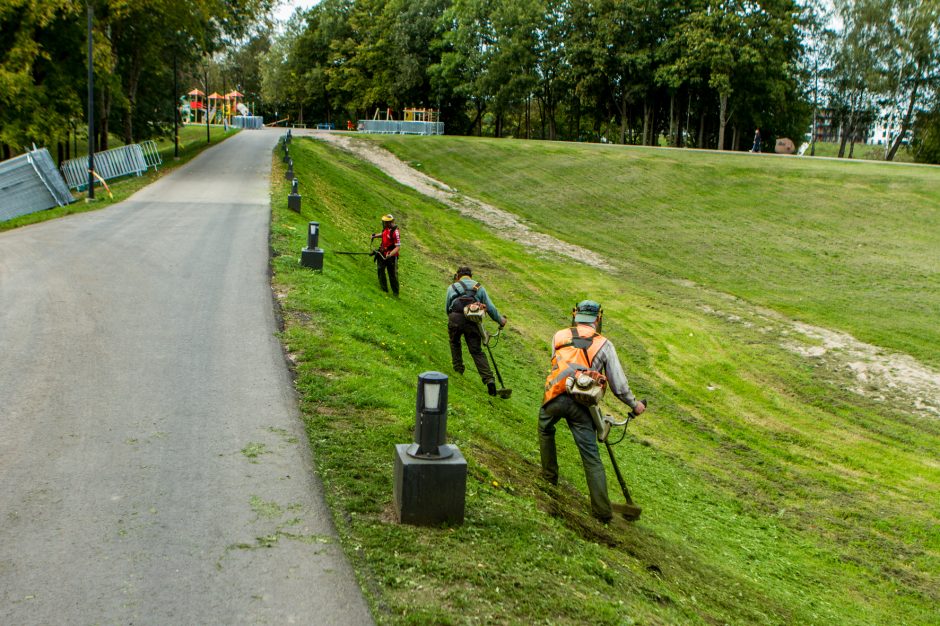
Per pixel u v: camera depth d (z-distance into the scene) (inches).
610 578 173.6
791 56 2393.0
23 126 1048.2
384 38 2765.7
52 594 132.0
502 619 135.7
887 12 2276.1
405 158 1579.7
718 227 1128.8
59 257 459.5
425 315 568.1
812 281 875.4
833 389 557.3
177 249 500.4
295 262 475.2
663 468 394.9
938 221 1104.8
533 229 1127.0
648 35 2357.3
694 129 2834.6
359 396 253.0
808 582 289.1
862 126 2576.3
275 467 193.2
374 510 175.0
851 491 403.5
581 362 237.8
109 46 1140.5
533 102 3464.6
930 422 502.3
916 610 282.7
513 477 235.8
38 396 231.1
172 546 151.1
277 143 1638.8
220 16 1302.9
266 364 278.4
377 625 128.6
